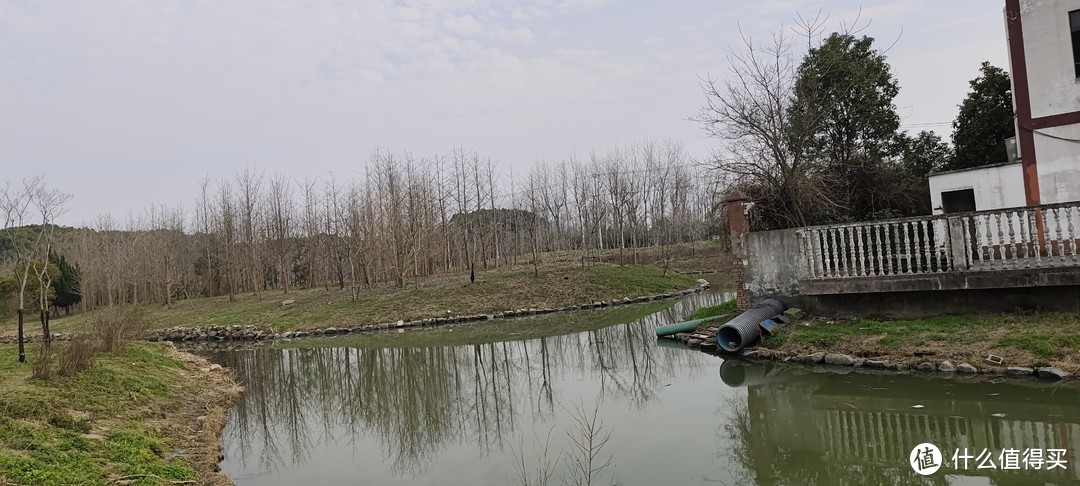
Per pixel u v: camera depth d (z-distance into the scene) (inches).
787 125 567.8
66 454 239.0
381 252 1206.9
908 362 353.1
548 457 280.4
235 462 315.3
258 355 741.9
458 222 1475.1
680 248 1636.3
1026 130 448.8
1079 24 428.5
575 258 1536.7
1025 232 387.5
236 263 1451.8
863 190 614.5
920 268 394.6
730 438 288.8
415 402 452.8
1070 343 315.9
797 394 346.9
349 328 909.8
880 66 662.5
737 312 508.7
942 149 675.4
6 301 874.8
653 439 293.9
